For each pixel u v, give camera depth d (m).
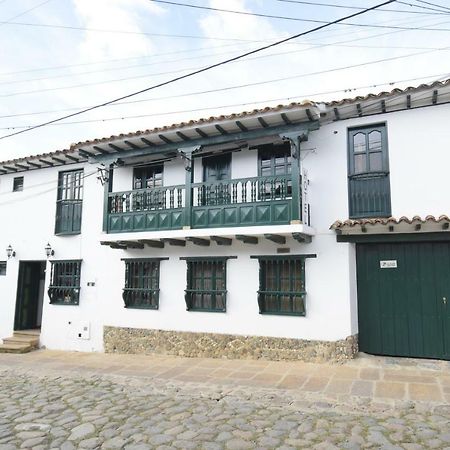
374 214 8.42
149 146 10.14
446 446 4.39
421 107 8.30
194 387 7.09
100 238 10.26
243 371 8.07
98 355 10.50
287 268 9.12
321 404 5.92
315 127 8.48
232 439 4.74
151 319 10.36
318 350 8.48
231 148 9.98
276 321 8.95
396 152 8.38
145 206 10.21
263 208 8.68
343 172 8.77
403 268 8.39
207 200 9.61
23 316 12.80
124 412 5.85
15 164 12.55
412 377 7.11
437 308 8.08
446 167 8.00
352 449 4.38
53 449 4.62
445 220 7.38
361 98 8.09
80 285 11.49
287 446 4.51
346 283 8.45
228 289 9.53
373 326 8.50
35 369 9.07
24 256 12.70
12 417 5.76
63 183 12.46
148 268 10.73
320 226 8.79
